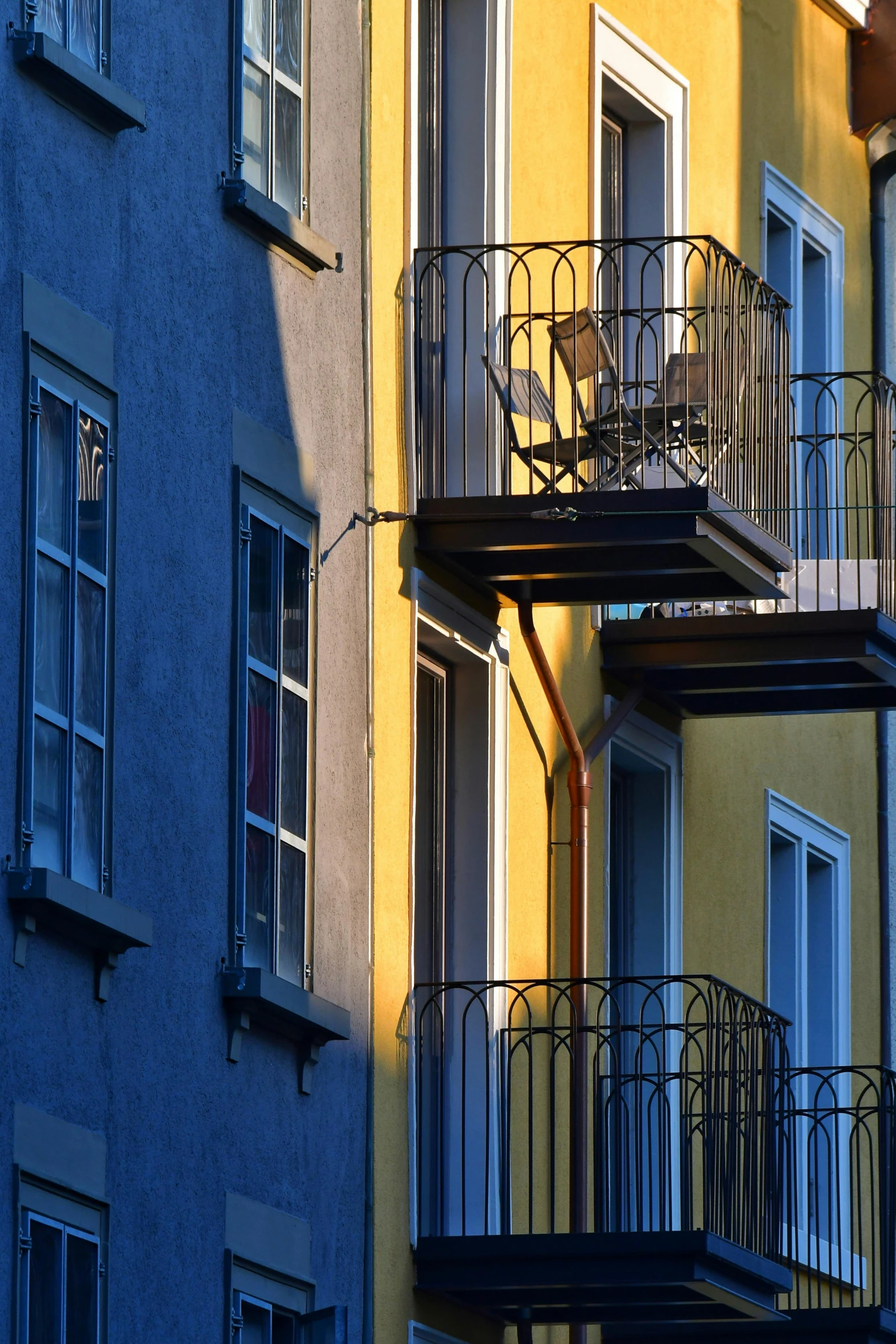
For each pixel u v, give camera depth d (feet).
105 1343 91.66
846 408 158.10
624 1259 112.06
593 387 128.26
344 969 107.86
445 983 113.39
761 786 146.00
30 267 91.40
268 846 102.89
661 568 116.98
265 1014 100.53
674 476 122.83
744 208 146.51
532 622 120.57
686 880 137.18
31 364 90.63
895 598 137.39
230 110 103.24
